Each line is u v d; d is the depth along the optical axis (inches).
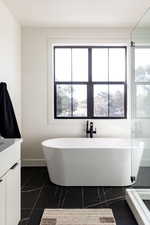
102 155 130.4
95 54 173.5
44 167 169.0
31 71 168.1
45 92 169.0
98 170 132.0
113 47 173.0
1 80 127.2
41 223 89.6
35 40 167.3
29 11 139.2
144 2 126.3
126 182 133.1
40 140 169.9
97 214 97.7
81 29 167.5
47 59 168.1
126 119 170.2
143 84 124.7
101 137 170.2
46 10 137.5
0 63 125.0
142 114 127.1
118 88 174.2
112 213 98.8
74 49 173.5
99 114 175.2
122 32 167.8
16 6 131.6
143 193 106.7
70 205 107.0
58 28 167.5
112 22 157.9
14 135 132.5
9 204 74.3
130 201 102.1
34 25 163.8
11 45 144.3
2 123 126.0
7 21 135.3
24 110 169.0
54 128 170.2
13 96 149.4
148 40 116.1
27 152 170.4
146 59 119.7
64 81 174.4
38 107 169.3
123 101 174.1
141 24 118.2
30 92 168.7
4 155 68.5
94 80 174.1
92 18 150.4
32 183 136.9
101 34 167.6
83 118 173.0
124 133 170.2
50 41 167.3
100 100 175.2
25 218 94.3
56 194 120.7
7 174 71.9
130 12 140.8
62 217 94.8
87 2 126.7
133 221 92.3
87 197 116.7
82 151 129.9
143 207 93.5
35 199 114.0
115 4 128.9
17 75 159.0
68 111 174.9
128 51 169.5
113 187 131.6
